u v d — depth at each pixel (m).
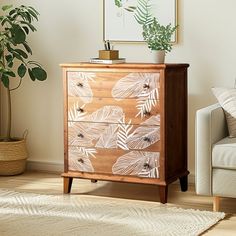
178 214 4.11
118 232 3.77
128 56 5.04
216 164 4.01
